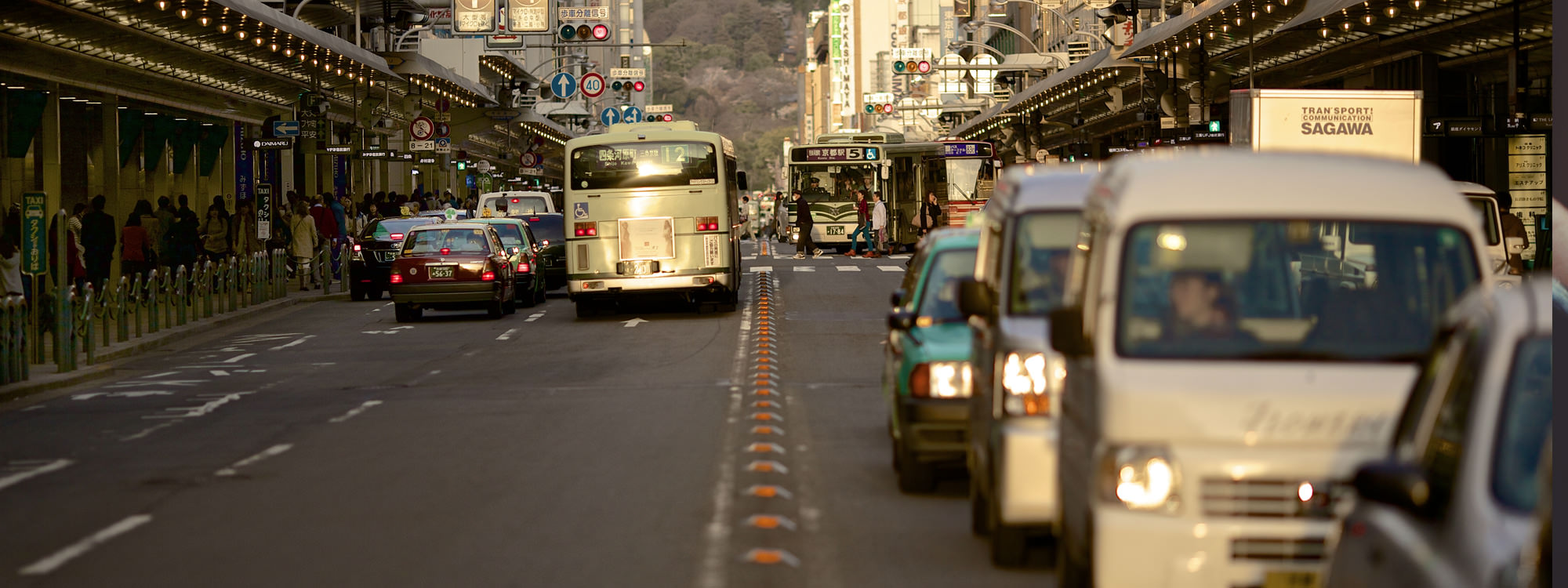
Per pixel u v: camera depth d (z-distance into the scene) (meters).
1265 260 23.64
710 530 32.88
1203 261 23.59
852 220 185.38
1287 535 20.52
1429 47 124.81
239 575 28.95
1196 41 132.12
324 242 134.38
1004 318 30.28
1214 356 22.39
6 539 32.97
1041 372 27.58
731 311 100.31
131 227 109.19
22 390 61.44
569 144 97.44
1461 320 16.98
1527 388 15.22
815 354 73.12
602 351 76.25
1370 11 103.44
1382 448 20.61
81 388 64.88
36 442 48.34
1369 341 23.19
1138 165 25.14
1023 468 27.19
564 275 127.81
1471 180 133.88
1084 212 27.72
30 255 67.25
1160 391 21.05
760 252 191.38
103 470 42.56
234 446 46.72
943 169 179.50
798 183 186.75
